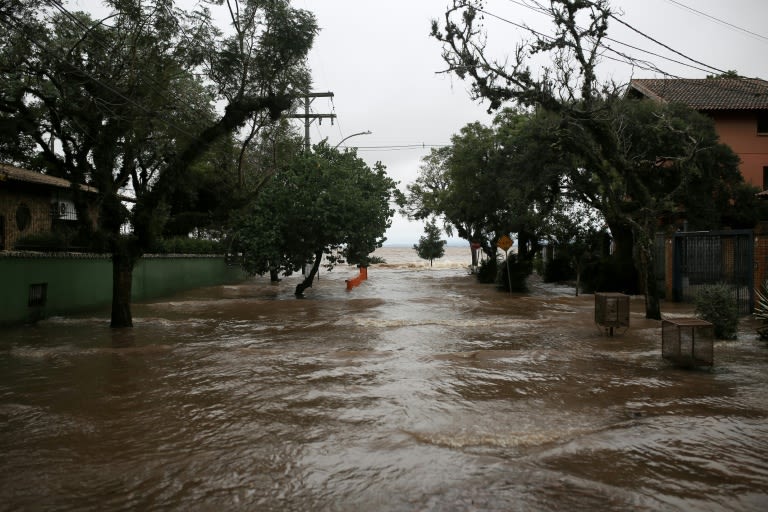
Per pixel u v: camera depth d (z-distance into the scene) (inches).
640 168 858.1
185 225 598.5
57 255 641.0
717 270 739.4
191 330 539.2
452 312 703.7
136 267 856.3
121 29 516.1
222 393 293.0
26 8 445.4
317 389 299.9
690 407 262.8
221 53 546.3
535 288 1195.9
